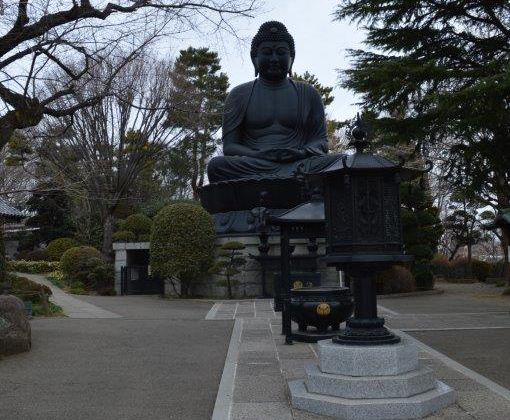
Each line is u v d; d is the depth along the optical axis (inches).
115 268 827.4
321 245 676.1
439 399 195.5
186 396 228.5
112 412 206.5
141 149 1061.1
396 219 225.1
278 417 190.4
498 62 430.6
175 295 722.8
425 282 844.6
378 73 463.2
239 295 683.4
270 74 805.2
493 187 619.8
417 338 362.6
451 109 417.4
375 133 506.3
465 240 1277.1
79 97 556.1
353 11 493.7
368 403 186.9
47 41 338.0
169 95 891.4
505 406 197.5
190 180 1354.6
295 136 797.2
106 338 379.6
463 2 469.4
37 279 904.3
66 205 1239.5
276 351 319.6
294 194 714.8
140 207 1205.1
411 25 495.5
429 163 229.5
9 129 339.6
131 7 349.1
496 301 682.2
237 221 718.5
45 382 256.1
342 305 349.4
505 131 460.8
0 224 642.8
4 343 320.2
